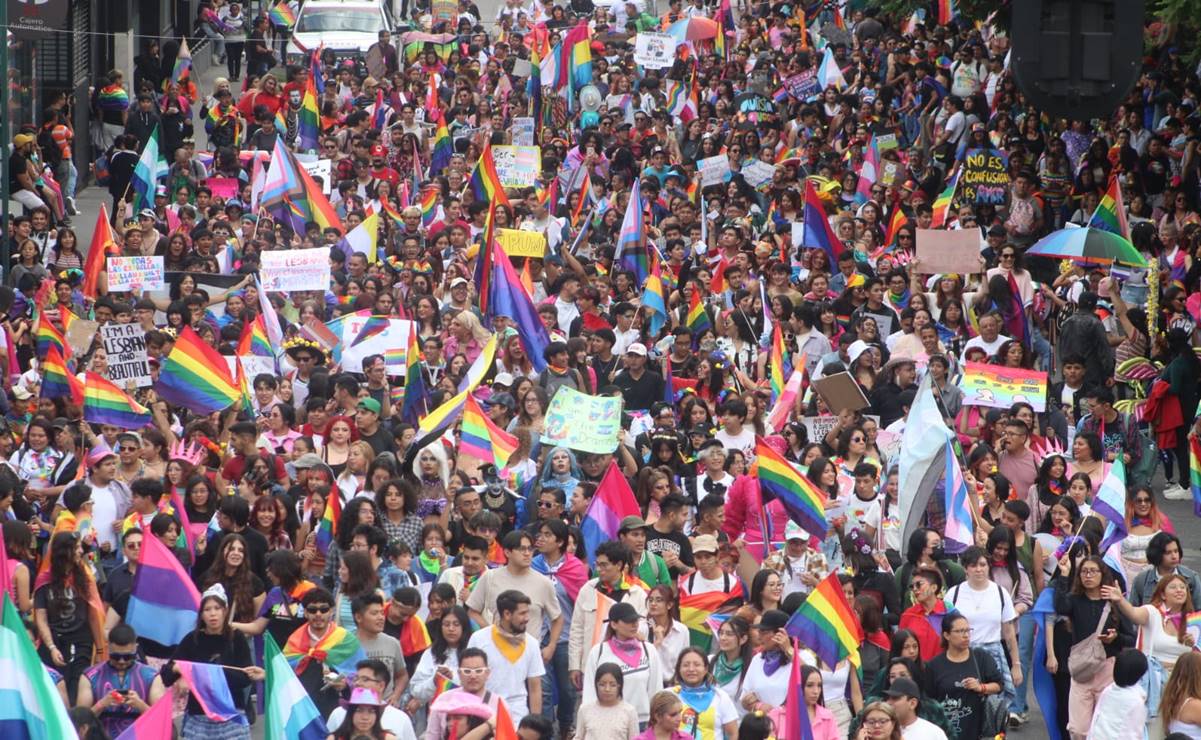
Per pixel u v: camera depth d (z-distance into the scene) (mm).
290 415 51344
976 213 77438
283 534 43438
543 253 69562
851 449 48656
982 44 94938
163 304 65812
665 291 66375
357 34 121500
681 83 105500
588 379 56656
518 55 114500
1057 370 69062
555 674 40094
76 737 28672
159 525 40938
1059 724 40219
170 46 118250
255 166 81188
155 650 38875
